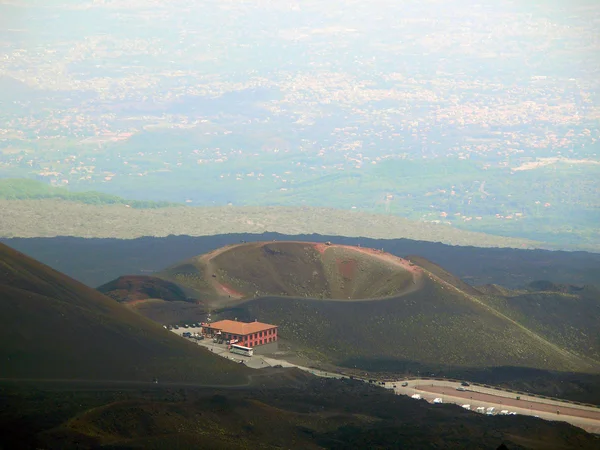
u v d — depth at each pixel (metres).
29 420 185.88
